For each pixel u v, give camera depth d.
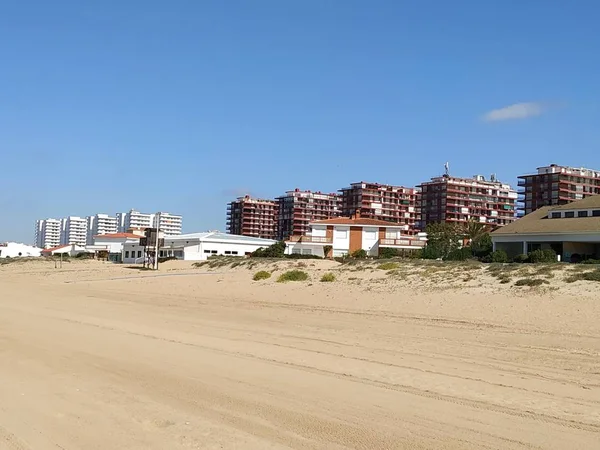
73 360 13.17
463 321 19.75
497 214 167.12
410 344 15.25
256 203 187.75
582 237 49.34
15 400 9.68
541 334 16.48
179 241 83.44
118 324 20.42
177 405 9.22
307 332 17.92
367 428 7.86
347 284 31.86
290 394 9.80
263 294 32.19
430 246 71.50
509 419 8.20
